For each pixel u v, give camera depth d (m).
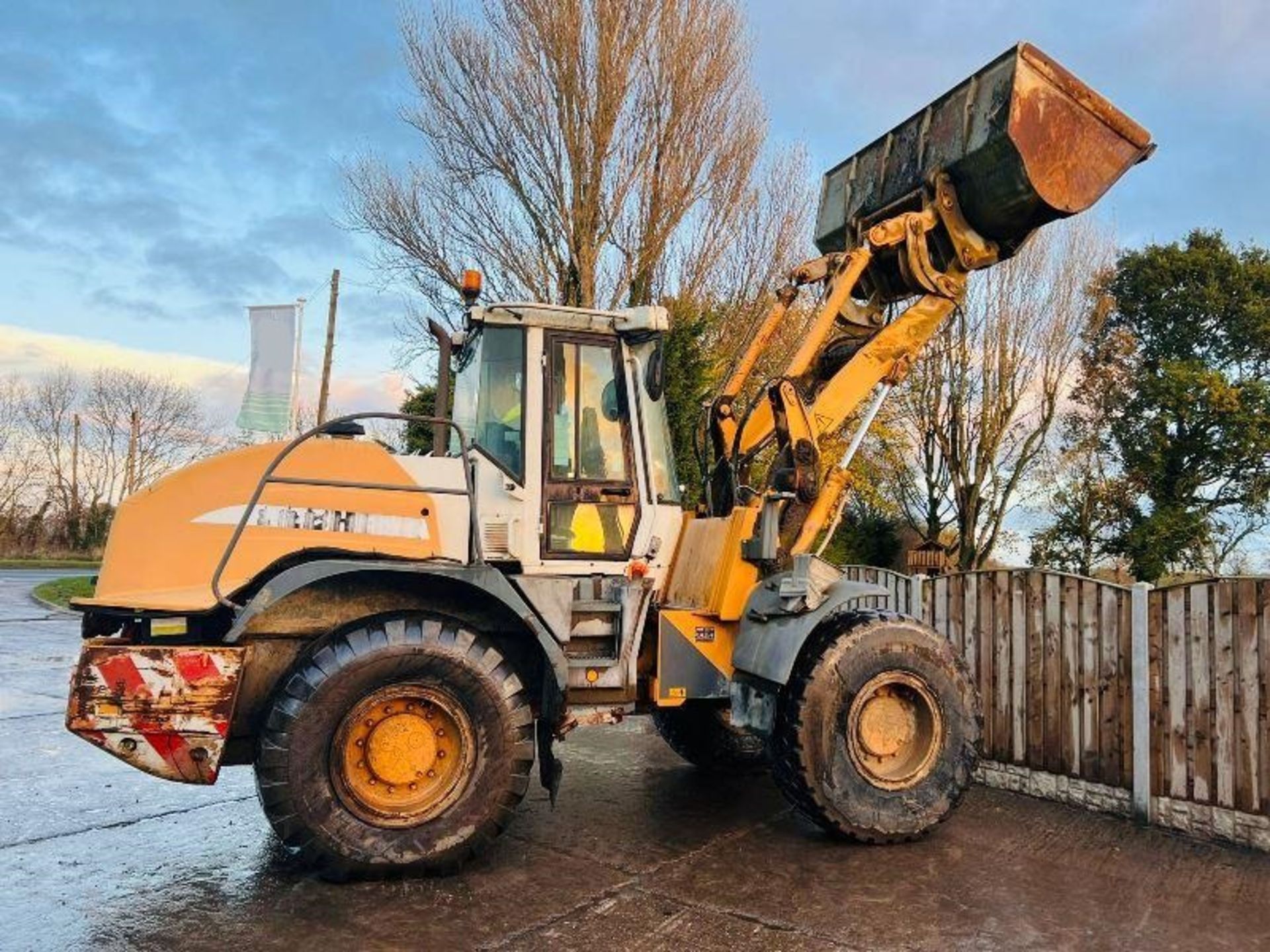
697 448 5.62
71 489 40.22
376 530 4.24
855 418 11.69
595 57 13.06
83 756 6.03
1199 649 4.59
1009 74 4.86
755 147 13.90
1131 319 23.84
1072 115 4.90
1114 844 4.45
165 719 3.69
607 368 4.83
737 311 13.56
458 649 3.95
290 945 3.25
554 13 13.00
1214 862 4.20
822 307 5.41
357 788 3.83
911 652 4.62
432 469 4.43
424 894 3.74
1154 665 4.79
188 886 3.81
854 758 4.46
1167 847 4.42
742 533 4.80
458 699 3.95
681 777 5.71
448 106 13.56
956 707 4.65
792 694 4.46
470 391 4.91
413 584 4.23
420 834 3.85
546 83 13.27
